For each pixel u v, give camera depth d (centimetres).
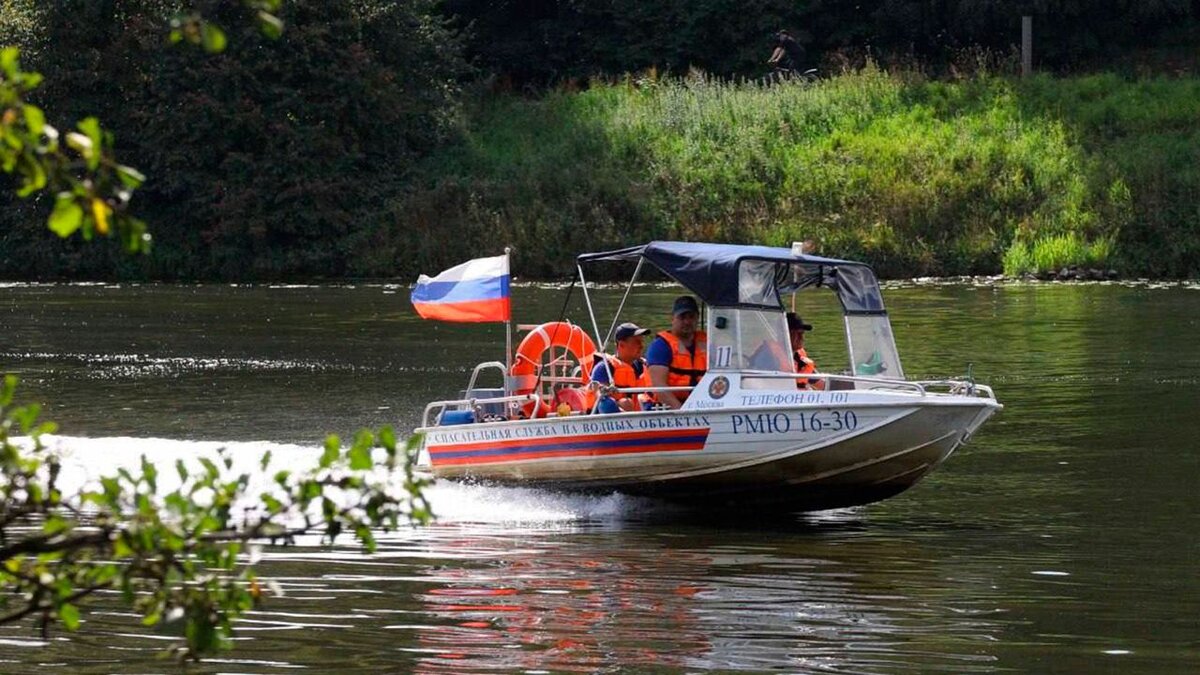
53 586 694
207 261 6981
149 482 704
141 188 7044
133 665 1378
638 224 6588
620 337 2284
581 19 8581
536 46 8688
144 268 6956
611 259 2308
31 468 701
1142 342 4141
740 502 2180
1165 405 3128
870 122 7019
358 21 7156
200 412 3186
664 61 8388
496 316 2495
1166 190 6272
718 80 7794
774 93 7262
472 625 1534
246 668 1380
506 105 7831
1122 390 3341
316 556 1839
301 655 1424
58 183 626
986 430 2870
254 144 7119
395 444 732
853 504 2167
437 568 1792
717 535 2016
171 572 687
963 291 5619
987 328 4491
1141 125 6788
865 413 2062
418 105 7275
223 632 711
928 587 1708
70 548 689
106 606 1561
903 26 8206
